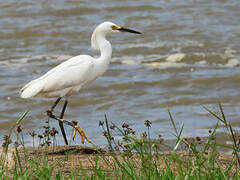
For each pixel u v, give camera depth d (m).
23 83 16.91
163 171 6.16
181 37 22.56
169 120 13.75
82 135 9.20
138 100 15.82
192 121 13.54
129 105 15.39
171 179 5.94
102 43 10.45
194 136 12.02
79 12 26.59
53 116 9.98
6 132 12.75
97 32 10.45
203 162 6.00
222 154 8.28
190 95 16.16
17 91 16.25
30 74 17.81
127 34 23.25
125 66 19.12
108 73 18.39
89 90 16.78
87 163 7.19
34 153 7.57
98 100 15.89
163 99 15.85
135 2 28.33
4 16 25.67
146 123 7.05
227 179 5.93
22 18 25.33
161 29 23.75
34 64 18.94
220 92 16.39
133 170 6.29
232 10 26.78
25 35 22.77
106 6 27.56
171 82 17.41
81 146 8.02
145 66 19.12
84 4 27.75
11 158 7.27
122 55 20.48
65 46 21.30
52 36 22.69
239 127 12.83
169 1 28.69
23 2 27.84
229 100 15.58
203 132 12.43
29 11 26.44
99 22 24.88
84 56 10.29
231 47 21.03
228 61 19.64
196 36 22.62
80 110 15.04
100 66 10.39
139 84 17.25
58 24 24.39
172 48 21.09
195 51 20.67
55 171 6.76
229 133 12.09
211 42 21.73
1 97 15.75
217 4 27.97
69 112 14.84
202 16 25.75
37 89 9.71
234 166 7.25
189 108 14.88
